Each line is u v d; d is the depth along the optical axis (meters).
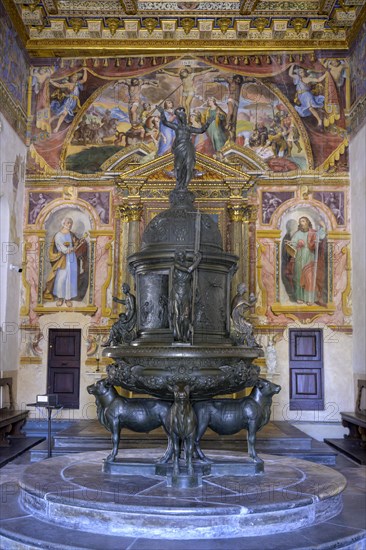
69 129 17.81
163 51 17.94
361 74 16.58
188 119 17.84
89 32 17.62
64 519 6.73
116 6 17.05
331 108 17.73
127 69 18.06
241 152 17.62
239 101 17.88
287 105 17.81
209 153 17.67
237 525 6.44
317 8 17.03
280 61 17.98
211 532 6.38
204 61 18.02
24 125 17.61
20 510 7.40
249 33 17.80
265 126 17.77
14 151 16.64
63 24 17.48
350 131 17.47
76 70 18.08
